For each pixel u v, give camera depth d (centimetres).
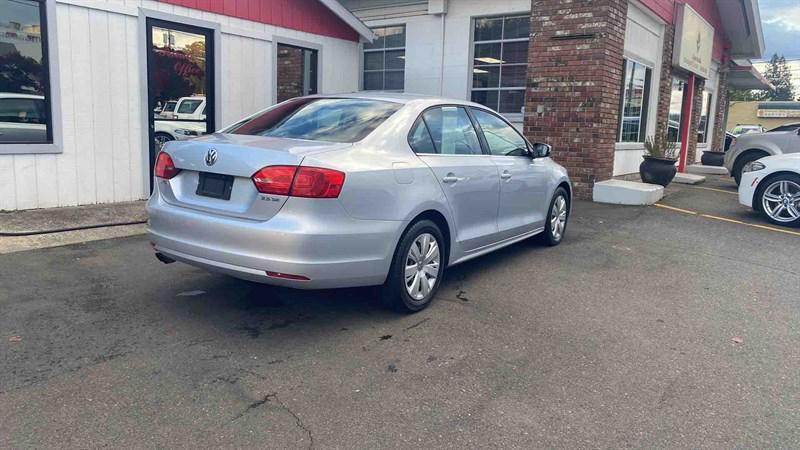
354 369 361
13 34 680
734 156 1323
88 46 745
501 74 1211
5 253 573
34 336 390
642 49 1248
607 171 1078
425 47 1284
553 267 602
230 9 909
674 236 768
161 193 438
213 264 396
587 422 310
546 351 396
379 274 418
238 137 436
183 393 325
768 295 534
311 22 1049
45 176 723
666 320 463
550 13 1038
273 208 376
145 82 806
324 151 394
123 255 588
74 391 322
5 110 684
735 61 2155
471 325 438
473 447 284
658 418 316
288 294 492
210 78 902
